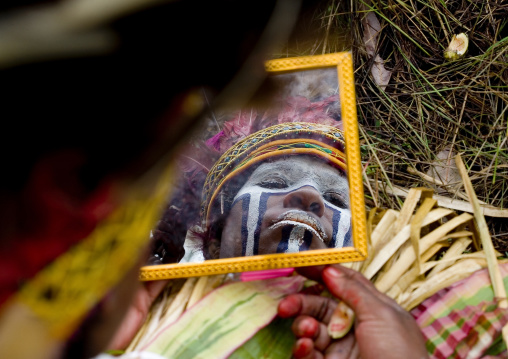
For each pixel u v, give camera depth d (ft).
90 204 1.26
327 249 2.83
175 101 1.22
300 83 2.76
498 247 4.49
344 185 2.89
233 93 1.30
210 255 2.93
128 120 1.16
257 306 2.93
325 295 3.03
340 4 4.84
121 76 1.09
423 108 5.01
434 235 3.36
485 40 4.99
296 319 2.73
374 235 3.34
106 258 1.36
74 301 1.35
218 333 2.85
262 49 1.26
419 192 3.45
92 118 1.11
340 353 2.70
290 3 1.25
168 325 2.88
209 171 2.93
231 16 1.14
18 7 1.02
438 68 5.05
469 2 5.03
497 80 4.96
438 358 2.91
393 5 4.96
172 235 2.85
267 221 2.97
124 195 1.31
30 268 1.26
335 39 4.84
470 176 4.75
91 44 1.02
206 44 1.15
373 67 5.06
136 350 2.84
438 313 3.01
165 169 1.42
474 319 2.91
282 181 3.03
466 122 4.96
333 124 2.84
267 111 2.93
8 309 1.28
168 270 2.82
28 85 1.02
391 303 2.63
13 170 1.12
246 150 2.98
